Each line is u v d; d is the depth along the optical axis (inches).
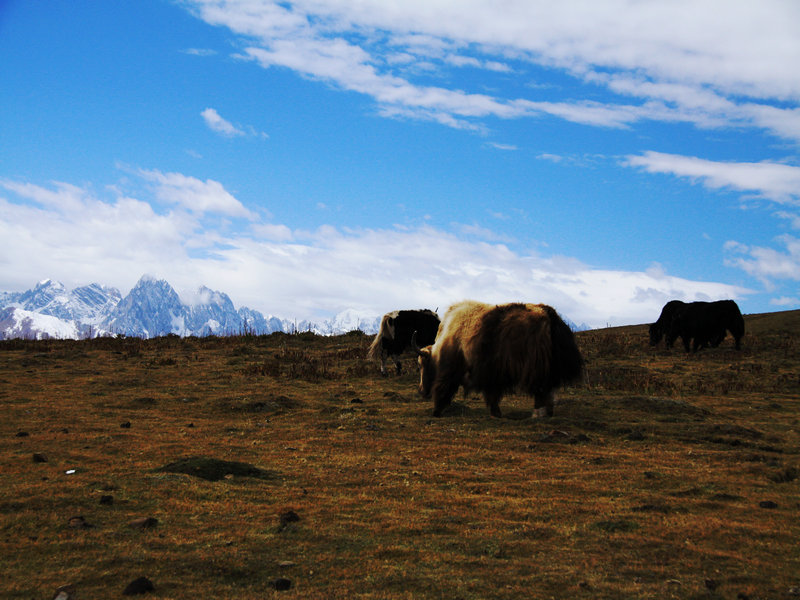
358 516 258.8
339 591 186.5
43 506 257.9
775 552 219.5
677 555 215.6
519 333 466.3
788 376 737.0
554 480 319.0
